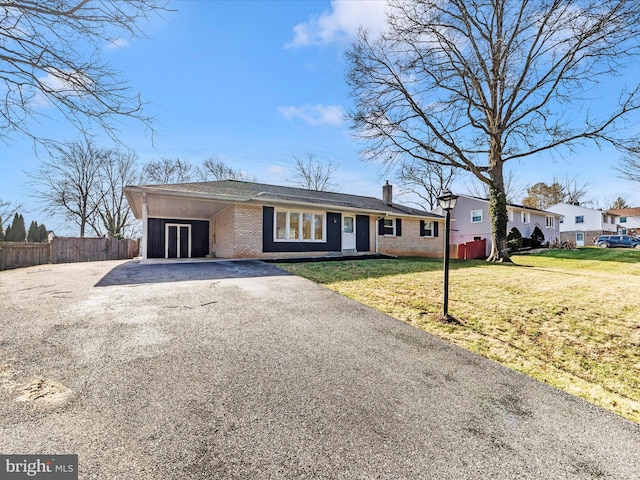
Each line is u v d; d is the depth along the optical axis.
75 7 5.01
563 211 38.62
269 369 3.33
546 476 2.07
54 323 4.29
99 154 26.61
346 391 3.00
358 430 2.44
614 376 3.63
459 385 3.25
